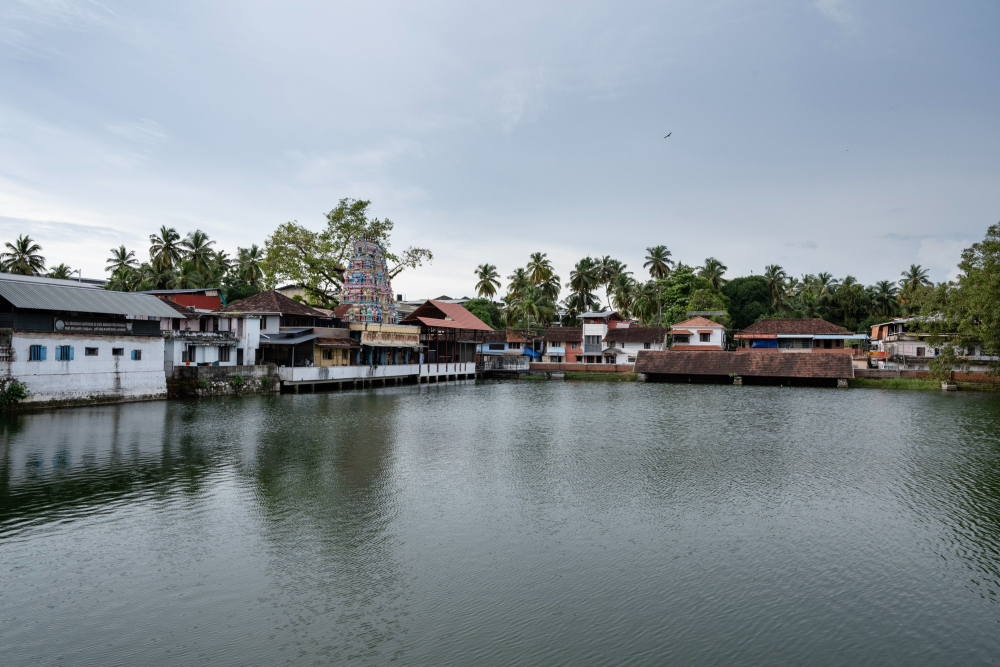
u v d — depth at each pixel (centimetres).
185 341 4803
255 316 5547
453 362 7725
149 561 1480
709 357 7494
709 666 1082
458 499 2020
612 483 2252
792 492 2152
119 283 7275
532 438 3183
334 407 4316
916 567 1509
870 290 10694
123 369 4141
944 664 1100
